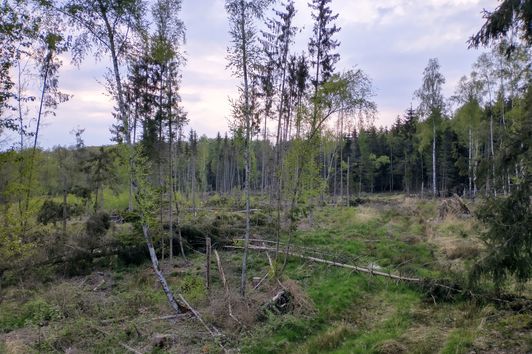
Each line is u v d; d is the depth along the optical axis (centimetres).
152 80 1433
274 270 1099
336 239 1700
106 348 762
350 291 1041
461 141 4078
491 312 828
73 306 987
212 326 838
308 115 1097
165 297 1056
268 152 3769
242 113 994
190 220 1906
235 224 1939
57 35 936
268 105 1908
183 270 1350
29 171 1223
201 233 1709
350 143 5400
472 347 673
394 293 1039
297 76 2191
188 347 754
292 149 1140
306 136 1117
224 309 888
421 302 961
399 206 2717
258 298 954
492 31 681
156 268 950
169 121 1488
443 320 836
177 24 1345
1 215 1134
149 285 1218
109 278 1347
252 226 1919
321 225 2102
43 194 2020
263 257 1482
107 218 1788
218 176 6156
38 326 895
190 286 1086
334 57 1998
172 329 833
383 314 920
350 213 2261
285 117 2269
